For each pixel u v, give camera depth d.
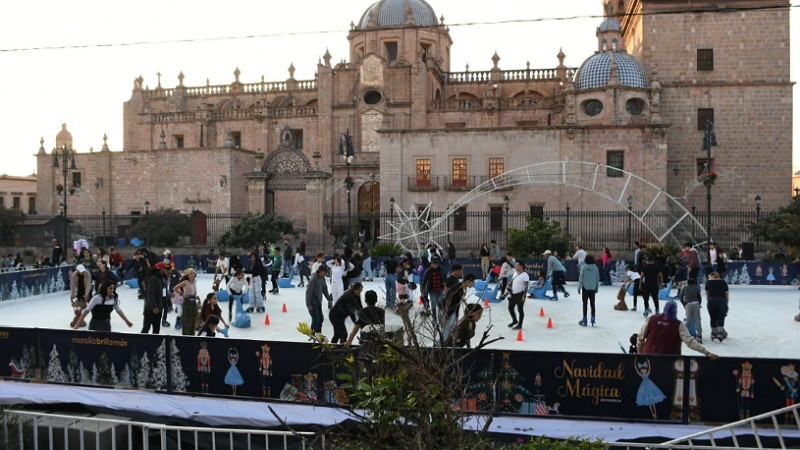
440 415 6.54
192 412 11.52
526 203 47.97
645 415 10.70
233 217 46.12
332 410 11.36
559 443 7.04
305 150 62.44
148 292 16.77
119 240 51.56
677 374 10.63
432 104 59.12
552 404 10.95
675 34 52.03
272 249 27.88
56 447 10.53
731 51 51.44
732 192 51.34
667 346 11.70
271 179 58.75
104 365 12.81
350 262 23.39
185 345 12.34
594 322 19.92
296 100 69.62
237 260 19.97
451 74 66.75
